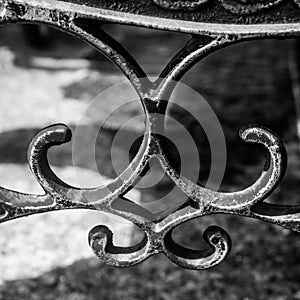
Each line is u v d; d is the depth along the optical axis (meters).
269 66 11.00
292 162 7.43
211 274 5.57
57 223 6.43
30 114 9.67
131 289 5.40
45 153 2.00
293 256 5.77
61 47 13.43
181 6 1.77
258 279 5.48
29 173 7.64
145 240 2.09
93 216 6.47
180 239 6.16
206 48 1.82
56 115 9.61
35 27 13.39
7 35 14.08
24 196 2.03
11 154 8.12
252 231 6.21
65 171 7.27
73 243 6.09
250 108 9.30
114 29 14.52
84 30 1.83
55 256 5.92
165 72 1.89
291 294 5.27
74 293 5.37
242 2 1.76
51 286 5.48
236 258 5.79
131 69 1.88
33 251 6.00
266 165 1.94
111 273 5.61
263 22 1.78
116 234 6.03
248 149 7.90
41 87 10.89
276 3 1.75
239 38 1.79
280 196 6.73
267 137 1.89
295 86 9.88
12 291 5.41
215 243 2.03
